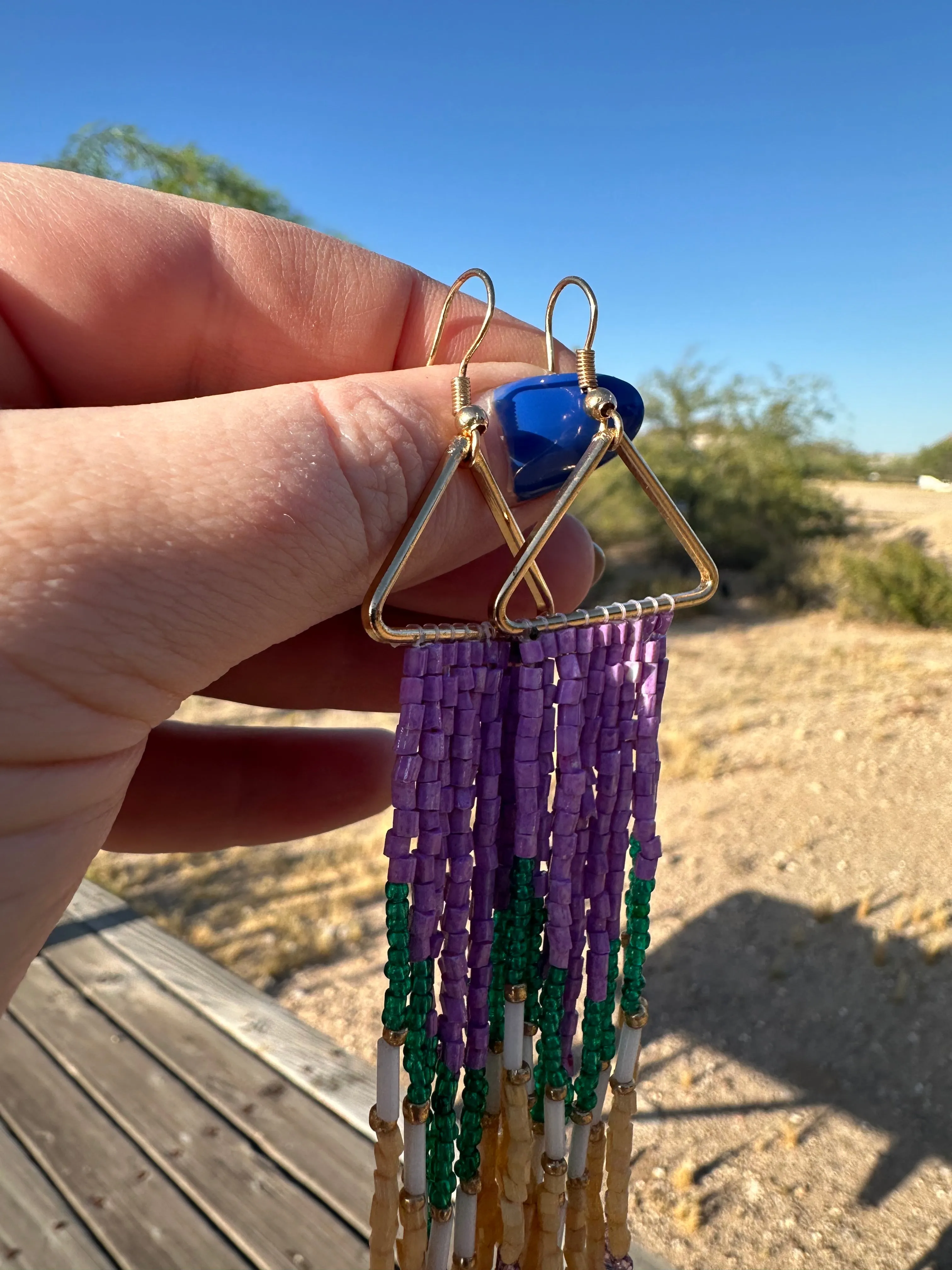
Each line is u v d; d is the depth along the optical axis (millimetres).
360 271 141
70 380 135
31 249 127
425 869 102
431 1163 107
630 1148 118
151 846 188
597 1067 115
